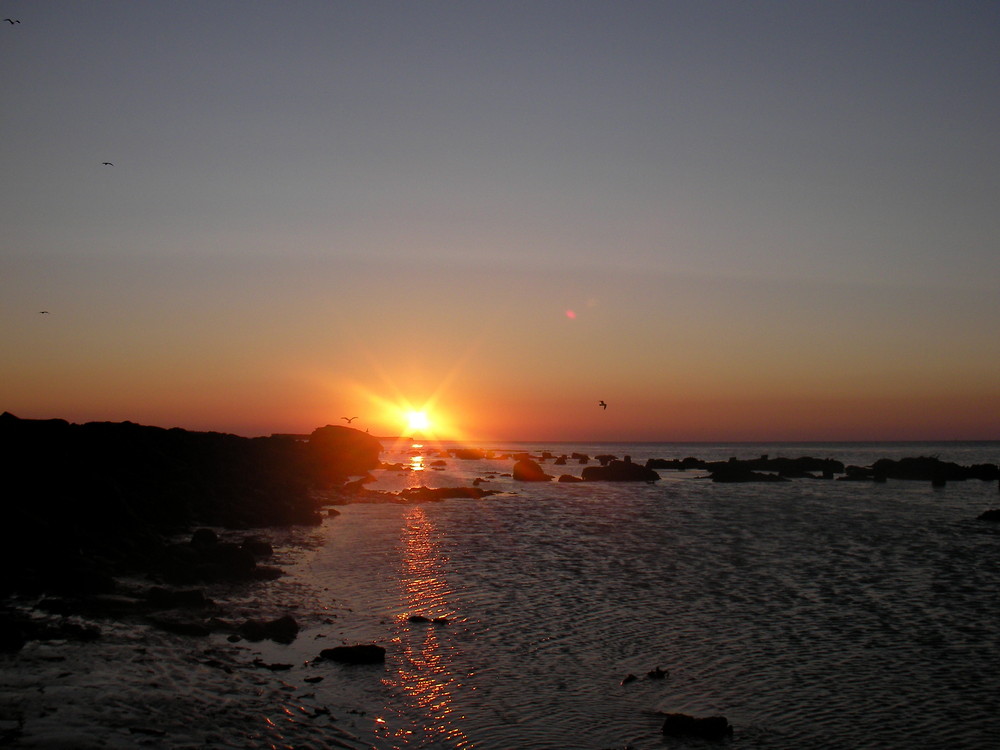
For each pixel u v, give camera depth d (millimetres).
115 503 28391
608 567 28391
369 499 57344
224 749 11539
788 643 18609
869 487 73562
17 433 36594
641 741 12969
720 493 66562
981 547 33812
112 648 15781
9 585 19656
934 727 13781
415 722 13383
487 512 49250
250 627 18125
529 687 15359
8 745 10797
